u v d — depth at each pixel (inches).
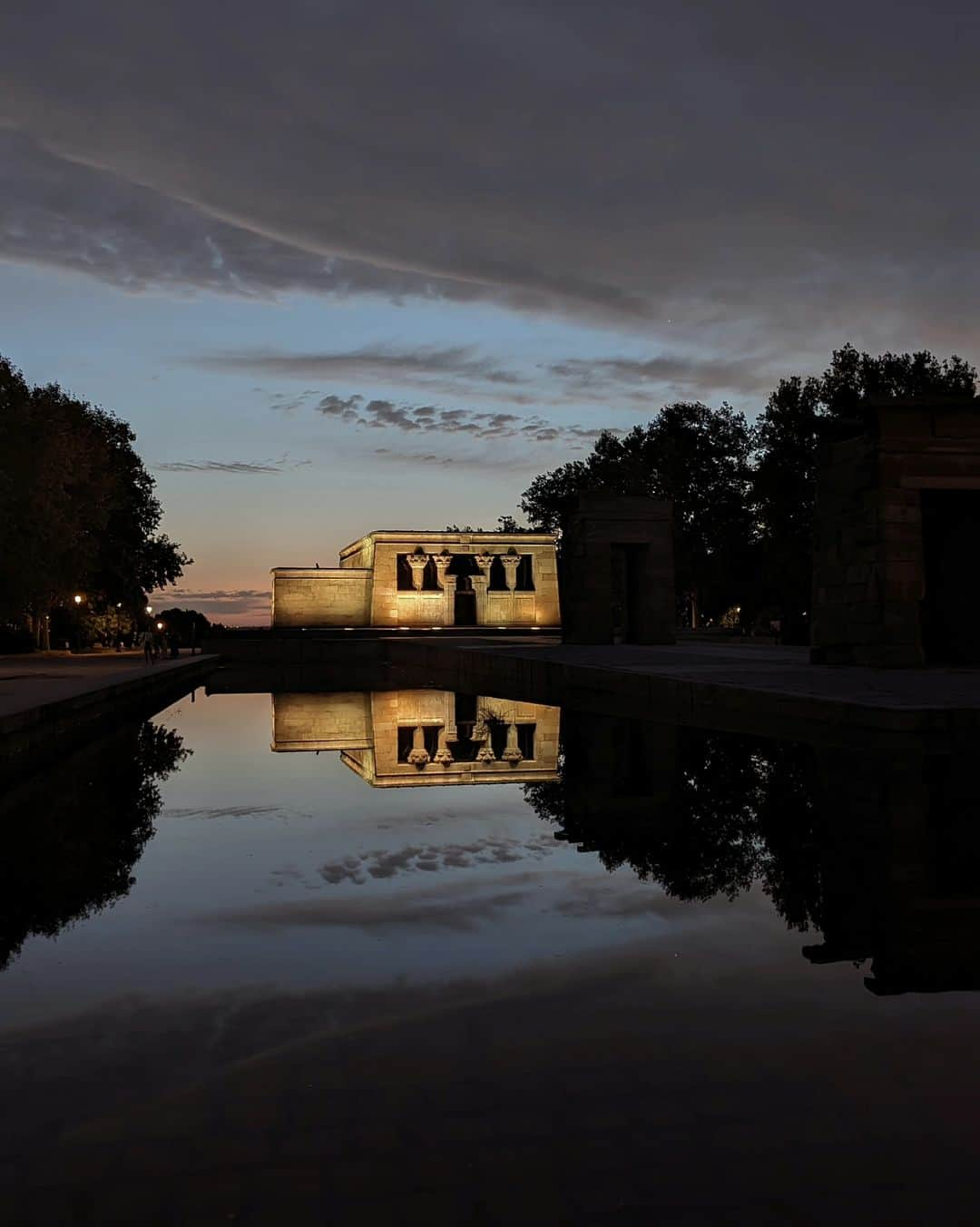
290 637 2815.0
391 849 305.9
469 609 3309.5
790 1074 135.2
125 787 461.1
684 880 255.0
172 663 1708.9
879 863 271.6
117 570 2615.7
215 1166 114.0
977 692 651.5
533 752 580.7
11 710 645.3
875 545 959.0
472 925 216.1
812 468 2374.5
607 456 3464.6
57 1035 154.6
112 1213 104.3
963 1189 106.7
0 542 1622.8
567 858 287.0
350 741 667.4
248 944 203.9
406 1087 133.0
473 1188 108.3
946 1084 131.7
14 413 1647.4
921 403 936.3
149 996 172.6
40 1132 122.9
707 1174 110.1
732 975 178.9
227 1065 142.0
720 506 3196.4
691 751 551.2
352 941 204.5
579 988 172.4
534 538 3203.7
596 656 1317.7
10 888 258.4
